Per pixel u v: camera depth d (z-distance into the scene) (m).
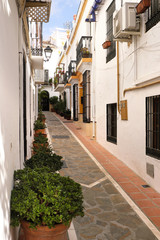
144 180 5.50
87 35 12.37
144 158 5.49
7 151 2.32
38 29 7.91
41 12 4.69
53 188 2.51
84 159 7.55
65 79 20.41
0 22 2.05
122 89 7.00
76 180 5.56
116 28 5.73
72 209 2.38
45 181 2.65
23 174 2.80
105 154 8.26
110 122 8.80
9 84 2.57
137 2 5.70
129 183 5.34
